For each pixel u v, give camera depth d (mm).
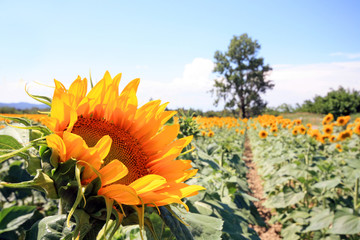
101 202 867
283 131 15727
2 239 2166
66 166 855
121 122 1187
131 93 1175
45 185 836
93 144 1091
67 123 952
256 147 15867
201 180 3297
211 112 44844
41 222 1097
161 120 1194
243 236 2580
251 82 58750
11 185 808
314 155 8367
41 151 888
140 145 1181
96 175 872
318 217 4707
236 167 7172
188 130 3150
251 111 59156
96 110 1154
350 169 4984
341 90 47156
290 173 6539
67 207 872
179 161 1112
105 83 1124
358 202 4738
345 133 9305
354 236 5129
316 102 51125
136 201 857
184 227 1019
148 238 1289
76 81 1041
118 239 1884
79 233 835
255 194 9711
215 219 1428
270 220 6961
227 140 9656
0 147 976
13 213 2281
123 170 879
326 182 5105
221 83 58875
